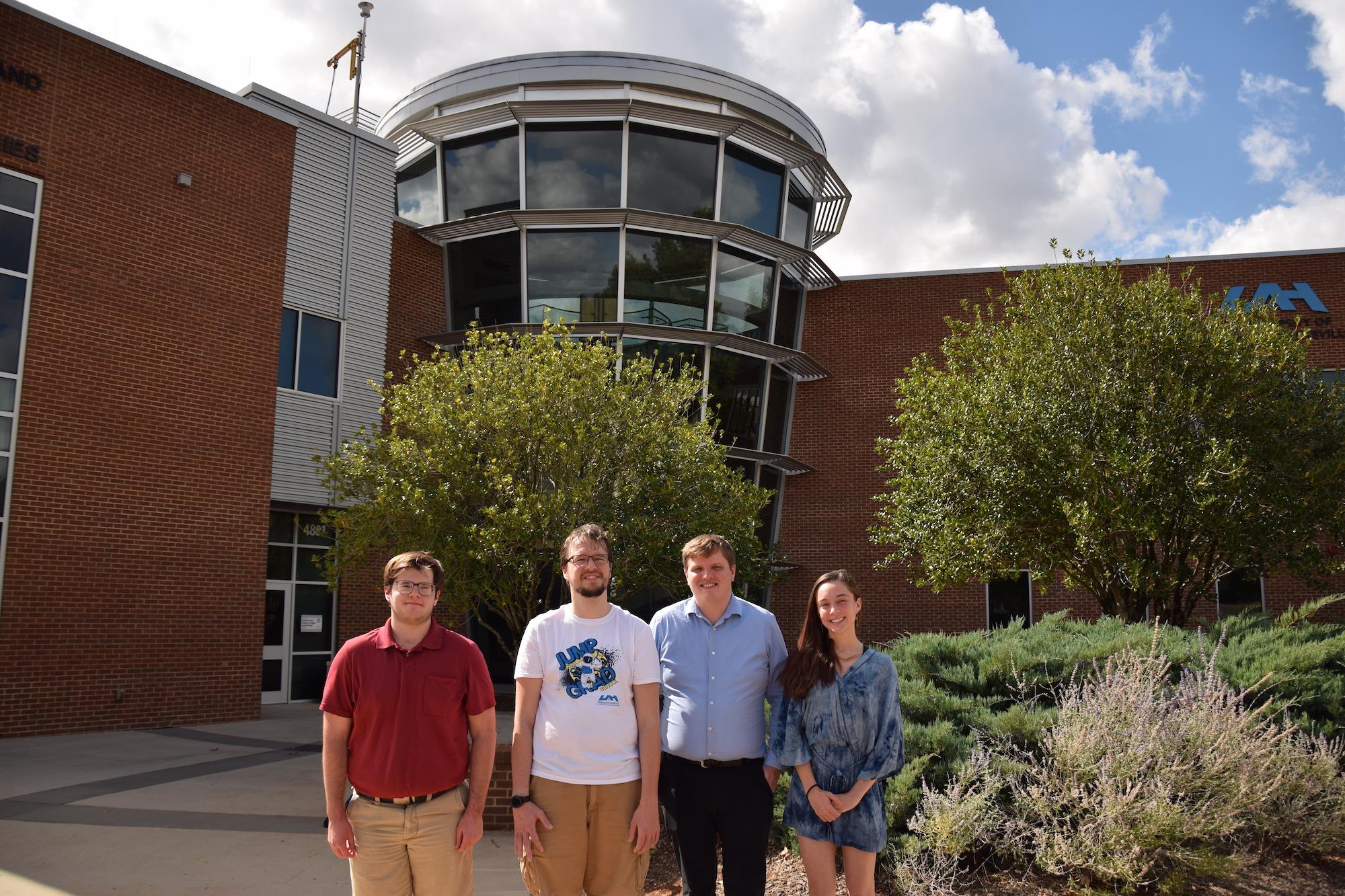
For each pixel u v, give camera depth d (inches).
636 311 802.8
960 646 304.5
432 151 854.5
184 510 577.0
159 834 279.3
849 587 173.6
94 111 558.3
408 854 158.2
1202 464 481.4
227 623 590.2
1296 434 504.7
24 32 532.1
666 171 816.9
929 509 559.2
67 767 404.8
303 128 685.9
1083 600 821.2
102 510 539.8
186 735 514.3
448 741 159.3
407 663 158.1
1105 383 510.9
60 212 538.3
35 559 510.9
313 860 254.4
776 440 888.9
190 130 605.0
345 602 707.4
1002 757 232.7
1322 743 244.4
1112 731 223.9
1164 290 539.5
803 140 890.7
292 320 669.9
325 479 516.4
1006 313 590.2
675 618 181.5
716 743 172.6
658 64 829.2
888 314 909.2
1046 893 209.3
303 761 426.6
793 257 855.1
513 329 783.7
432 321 819.4
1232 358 500.4
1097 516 486.3
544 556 457.7
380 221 737.0
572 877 161.3
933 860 215.9
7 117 522.0
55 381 528.1
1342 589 780.6
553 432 474.9
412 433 517.0
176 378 581.6
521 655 168.6
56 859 250.1
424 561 160.9
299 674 681.6
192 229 600.1
